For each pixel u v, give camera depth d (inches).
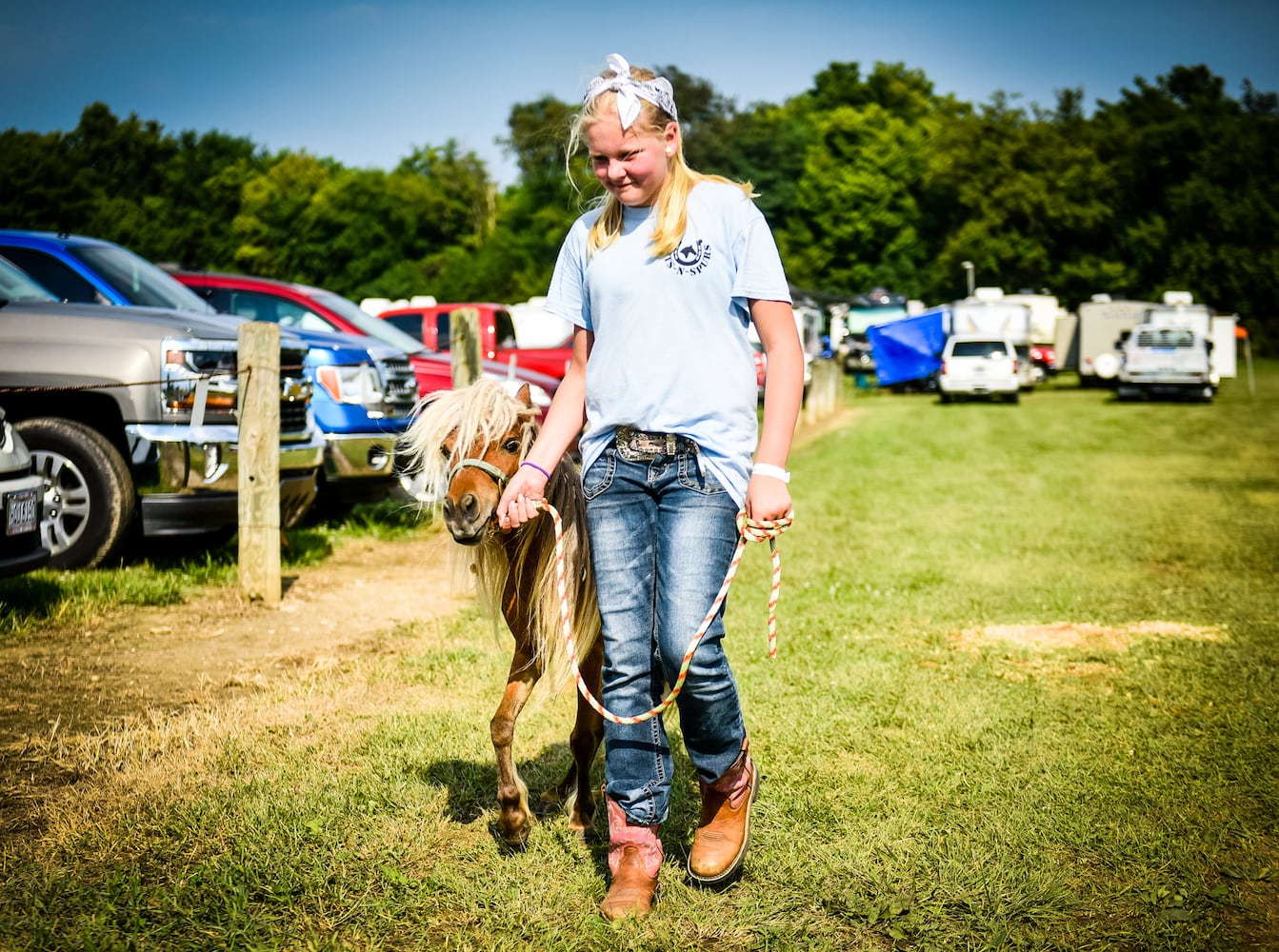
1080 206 2241.6
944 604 279.6
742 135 2829.7
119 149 2987.2
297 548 334.6
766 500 113.4
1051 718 189.5
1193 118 2169.0
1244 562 341.1
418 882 129.3
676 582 116.2
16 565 221.6
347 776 159.6
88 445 271.7
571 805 144.6
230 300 453.7
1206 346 1189.1
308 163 2778.1
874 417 1032.2
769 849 138.6
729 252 116.2
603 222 119.6
